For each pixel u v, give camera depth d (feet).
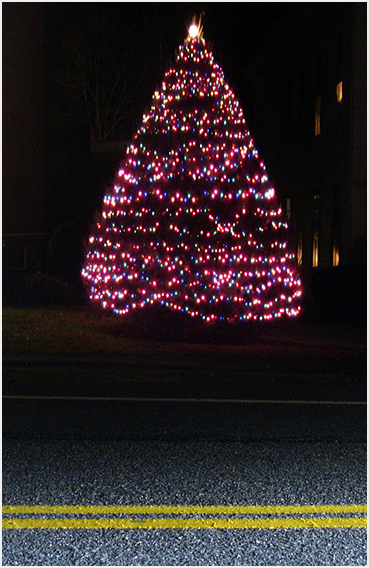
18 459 19.39
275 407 26.32
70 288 62.18
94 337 41.39
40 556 13.19
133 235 40.50
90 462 19.16
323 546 13.76
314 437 22.02
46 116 82.58
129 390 29.19
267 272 40.04
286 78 82.99
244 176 40.55
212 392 29.07
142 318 42.98
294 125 79.61
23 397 27.53
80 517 15.17
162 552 13.39
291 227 80.18
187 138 40.32
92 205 88.79
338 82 65.00
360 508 15.89
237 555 13.29
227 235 39.47
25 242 76.02
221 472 18.40
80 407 25.88
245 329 42.16
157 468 18.69
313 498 16.51
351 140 59.06
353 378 32.99
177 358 35.50
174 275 39.68
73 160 86.07
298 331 47.93
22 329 43.78
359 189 59.00
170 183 40.06
